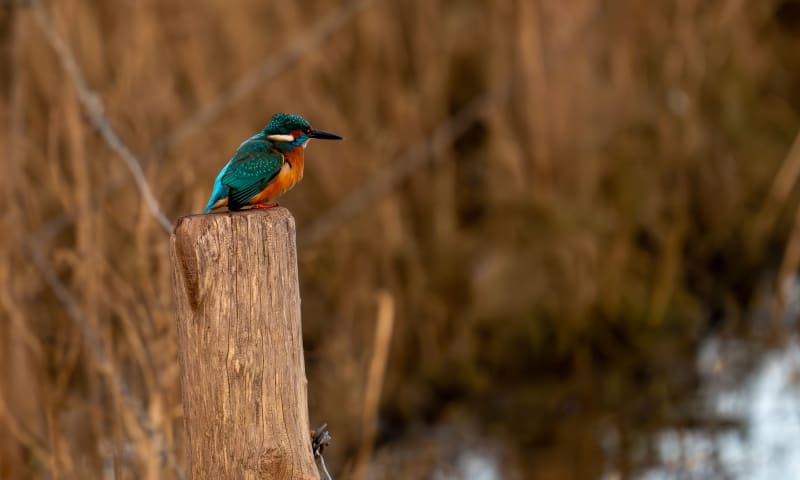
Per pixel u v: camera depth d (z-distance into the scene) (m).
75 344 8.11
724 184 15.29
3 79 10.94
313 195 12.75
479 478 11.04
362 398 11.09
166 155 10.67
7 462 8.22
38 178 10.41
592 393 12.59
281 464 4.72
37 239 9.36
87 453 7.92
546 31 14.19
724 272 15.00
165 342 7.38
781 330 13.84
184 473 6.97
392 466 11.03
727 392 12.55
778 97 17.45
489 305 13.03
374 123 13.38
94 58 11.09
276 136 5.88
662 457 11.22
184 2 12.80
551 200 13.63
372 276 12.33
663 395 12.43
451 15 14.80
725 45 16.52
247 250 4.59
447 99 14.36
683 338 13.59
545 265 13.30
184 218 4.61
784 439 11.38
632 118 14.75
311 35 13.09
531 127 13.80
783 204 15.73
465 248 13.34
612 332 13.41
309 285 11.96
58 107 9.46
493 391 12.57
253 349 4.64
